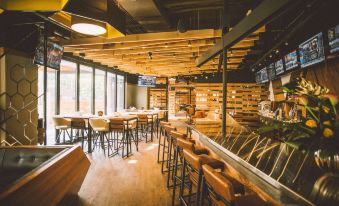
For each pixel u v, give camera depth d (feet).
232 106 36.11
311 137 4.55
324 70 14.88
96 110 34.47
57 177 7.62
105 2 9.04
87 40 17.71
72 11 8.17
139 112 31.17
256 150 7.97
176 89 47.65
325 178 4.27
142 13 14.24
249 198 5.82
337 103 4.47
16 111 13.88
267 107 27.55
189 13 19.45
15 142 13.78
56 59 16.75
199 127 15.52
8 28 13.41
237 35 8.06
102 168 15.89
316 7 11.43
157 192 11.96
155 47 20.15
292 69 18.51
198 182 7.01
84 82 31.96
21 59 14.25
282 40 15.93
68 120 20.90
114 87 38.32
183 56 23.81
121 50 22.04
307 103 4.82
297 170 5.61
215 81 37.29
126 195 11.57
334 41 11.85
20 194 5.51
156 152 20.83
